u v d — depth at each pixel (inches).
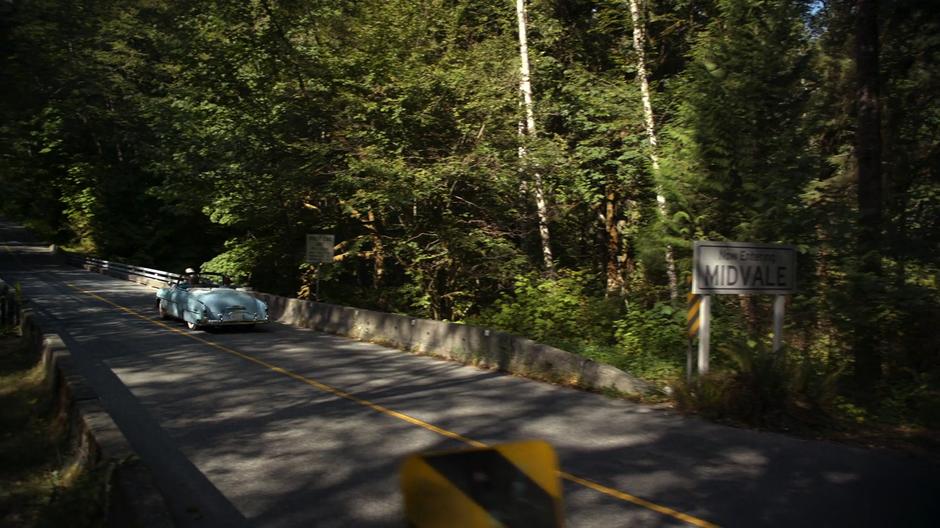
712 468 292.4
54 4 681.0
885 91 676.7
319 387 470.9
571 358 490.6
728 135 629.3
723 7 657.0
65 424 341.7
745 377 392.2
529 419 382.3
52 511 202.7
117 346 650.2
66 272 1774.1
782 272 440.5
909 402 444.5
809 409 378.3
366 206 937.5
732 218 653.9
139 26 1047.6
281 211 1067.9
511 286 965.8
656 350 578.9
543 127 951.0
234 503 249.8
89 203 2135.8
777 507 244.5
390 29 928.3
